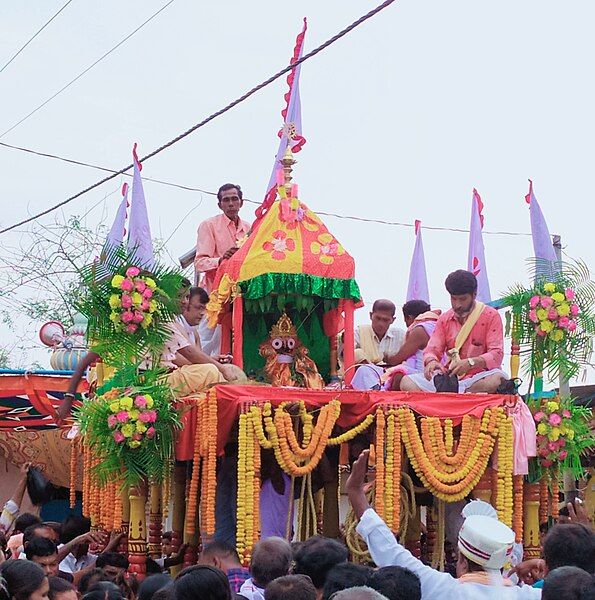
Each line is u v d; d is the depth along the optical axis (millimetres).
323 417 7828
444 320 8945
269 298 9047
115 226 10906
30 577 5605
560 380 9180
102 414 7984
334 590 5117
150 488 9656
